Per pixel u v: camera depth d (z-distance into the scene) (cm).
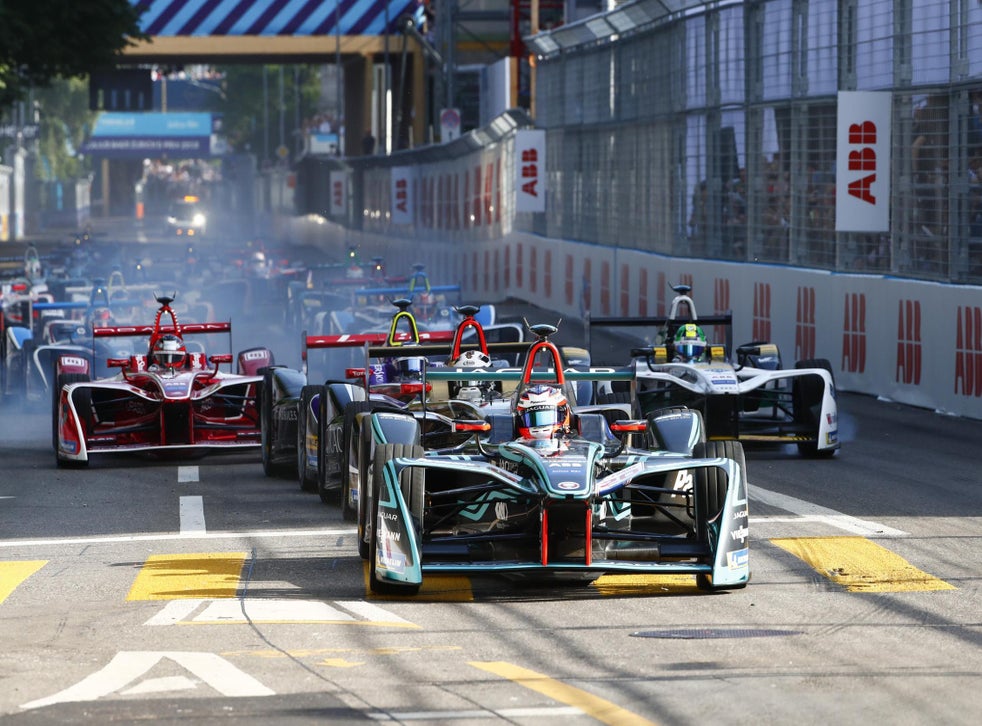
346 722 1496
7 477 3653
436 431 2773
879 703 1551
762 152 5772
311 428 3262
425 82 15550
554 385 2392
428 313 5478
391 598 2186
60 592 2275
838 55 5188
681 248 6556
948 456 3675
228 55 15475
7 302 7019
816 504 2972
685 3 6328
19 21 9281
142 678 1700
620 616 2031
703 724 1484
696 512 2217
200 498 3262
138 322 5372
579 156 8156
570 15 10025
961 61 4494
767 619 1994
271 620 2031
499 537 2206
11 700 1606
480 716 1517
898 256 4891
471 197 10475
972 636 1877
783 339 5444
